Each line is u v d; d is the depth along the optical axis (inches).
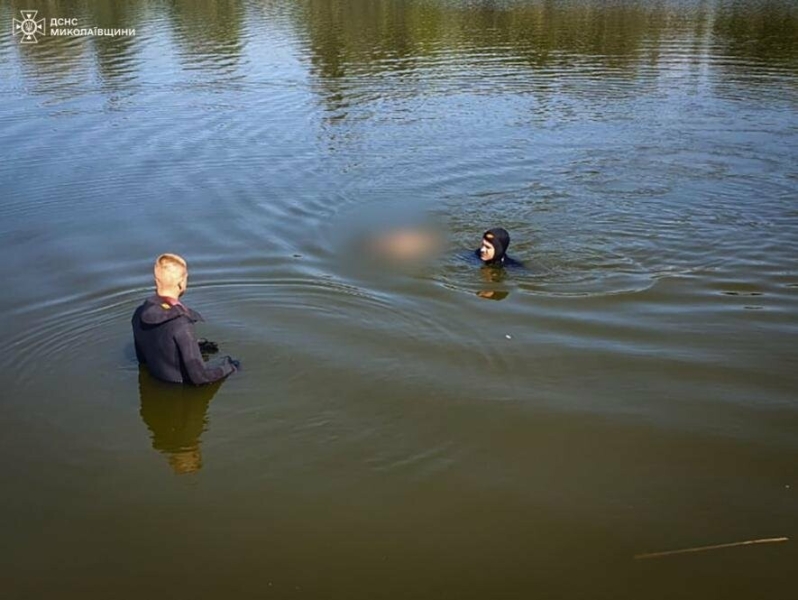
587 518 195.2
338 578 175.9
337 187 468.4
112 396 249.0
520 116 634.2
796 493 202.8
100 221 412.5
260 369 264.5
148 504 201.0
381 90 732.7
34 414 239.6
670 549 184.1
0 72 833.5
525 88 737.0
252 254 365.7
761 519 193.5
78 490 206.5
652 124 605.9
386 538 188.7
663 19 1165.7
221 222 409.7
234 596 171.2
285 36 1074.7
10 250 372.5
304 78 789.2
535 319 304.7
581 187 470.6
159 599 170.4
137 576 176.9
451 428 232.8
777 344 282.4
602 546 185.6
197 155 534.0
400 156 530.9
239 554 183.6
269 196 451.8
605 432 230.5
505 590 172.1
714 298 324.2
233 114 642.8
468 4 1374.3
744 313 308.7
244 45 1003.9
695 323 300.5
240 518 195.8
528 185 474.3
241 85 757.3
